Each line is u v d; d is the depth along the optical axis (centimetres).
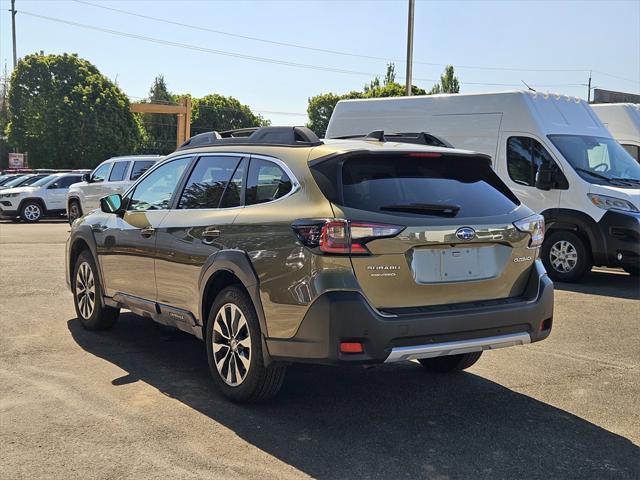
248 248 452
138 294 587
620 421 454
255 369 449
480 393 508
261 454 390
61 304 798
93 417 442
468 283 439
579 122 1088
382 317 404
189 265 509
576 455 397
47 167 4812
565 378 547
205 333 507
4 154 5225
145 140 6631
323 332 401
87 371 543
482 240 443
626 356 614
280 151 473
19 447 392
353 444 407
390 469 373
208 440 409
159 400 478
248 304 453
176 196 555
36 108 4778
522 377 550
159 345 632
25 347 611
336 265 403
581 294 920
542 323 466
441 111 1148
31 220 2381
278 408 468
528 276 474
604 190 961
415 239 416
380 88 5366
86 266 673
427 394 505
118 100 4994
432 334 415
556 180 1005
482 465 381
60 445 396
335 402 484
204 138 574
